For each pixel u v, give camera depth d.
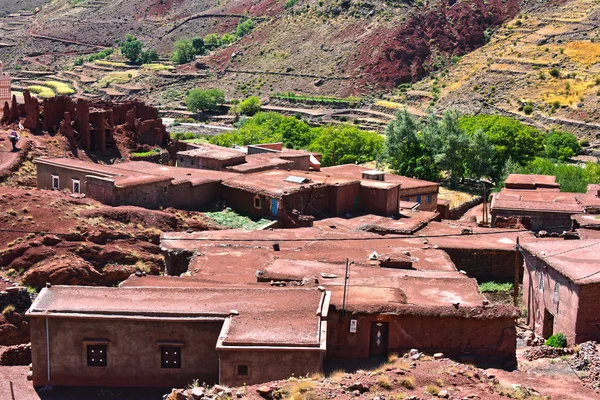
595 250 45.12
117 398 32.12
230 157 76.12
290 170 78.00
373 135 133.00
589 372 33.47
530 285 46.53
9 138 75.75
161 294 34.81
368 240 53.59
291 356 30.69
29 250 52.31
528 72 172.62
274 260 43.97
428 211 77.19
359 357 34.16
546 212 65.00
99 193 62.44
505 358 34.47
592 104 149.62
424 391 28.23
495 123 118.50
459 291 37.22
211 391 28.25
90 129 81.50
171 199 65.50
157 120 89.31
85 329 32.78
